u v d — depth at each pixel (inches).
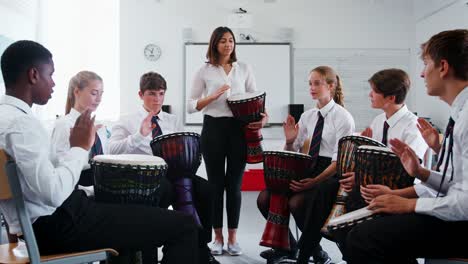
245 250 129.6
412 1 283.4
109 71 274.8
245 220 178.9
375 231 61.2
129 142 105.0
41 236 61.5
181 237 68.2
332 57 281.7
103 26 274.1
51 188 56.7
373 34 282.7
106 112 274.7
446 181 66.0
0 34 205.2
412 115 96.0
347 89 282.2
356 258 63.2
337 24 282.0
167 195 96.6
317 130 108.9
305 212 97.9
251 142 116.2
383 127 98.5
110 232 63.6
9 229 68.7
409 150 67.1
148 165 73.0
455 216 57.4
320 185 94.0
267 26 280.7
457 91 61.7
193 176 104.2
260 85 278.2
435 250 59.8
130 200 73.7
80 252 62.5
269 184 102.3
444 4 247.6
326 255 113.0
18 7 225.1
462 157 58.9
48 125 242.1
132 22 275.3
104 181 73.4
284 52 279.0
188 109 121.2
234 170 119.0
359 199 79.0
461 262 58.2
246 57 277.9
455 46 60.7
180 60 277.4
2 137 56.3
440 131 251.6
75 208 62.7
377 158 75.0
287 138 113.5
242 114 112.6
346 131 106.0
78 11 271.6
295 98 279.9
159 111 117.0
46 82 63.0
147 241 66.0
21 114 58.2
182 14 277.9
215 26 279.3
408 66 284.0
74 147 62.0
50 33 260.5
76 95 98.7
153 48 275.4
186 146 98.0
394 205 62.8
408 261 62.4
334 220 71.8
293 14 280.8
